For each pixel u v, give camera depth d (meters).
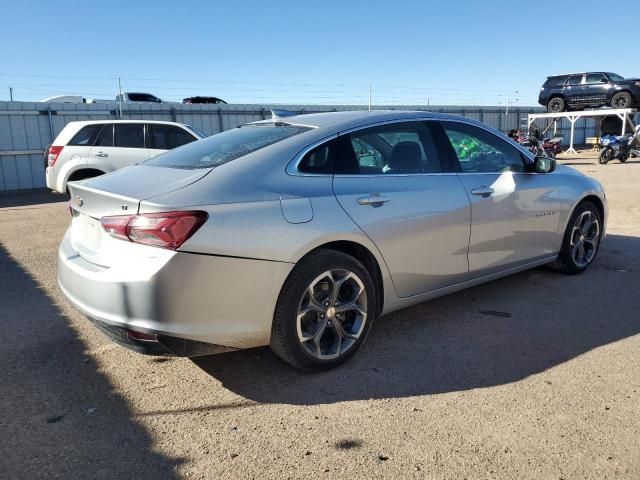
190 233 2.80
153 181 3.19
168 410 2.97
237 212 2.96
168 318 2.80
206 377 3.34
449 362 3.50
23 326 4.20
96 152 10.08
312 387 3.21
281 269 3.06
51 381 3.30
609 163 21.81
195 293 2.84
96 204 3.13
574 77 26.03
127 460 2.54
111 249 2.97
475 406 2.96
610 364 3.43
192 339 2.87
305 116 3.96
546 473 2.41
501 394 3.09
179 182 3.08
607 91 24.77
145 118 20.41
